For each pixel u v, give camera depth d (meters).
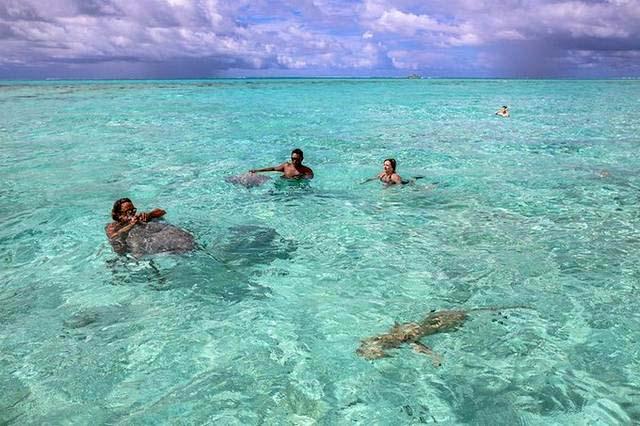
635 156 12.45
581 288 5.24
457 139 15.29
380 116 22.39
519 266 5.82
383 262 6.00
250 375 3.88
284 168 10.12
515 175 10.39
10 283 5.52
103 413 3.47
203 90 46.44
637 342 4.23
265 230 7.12
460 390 3.65
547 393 3.59
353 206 8.30
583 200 8.54
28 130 17.39
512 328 4.48
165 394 3.67
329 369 3.94
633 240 6.62
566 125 18.75
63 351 4.23
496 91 45.75
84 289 5.37
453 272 5.69
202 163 11.79
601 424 3.26
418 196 8.87
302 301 5.08
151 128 17.97
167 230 6.49
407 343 4.28
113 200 8.67
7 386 3.77
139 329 4.57
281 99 33.88
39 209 8.18
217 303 5.06
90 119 20.89
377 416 3.40
